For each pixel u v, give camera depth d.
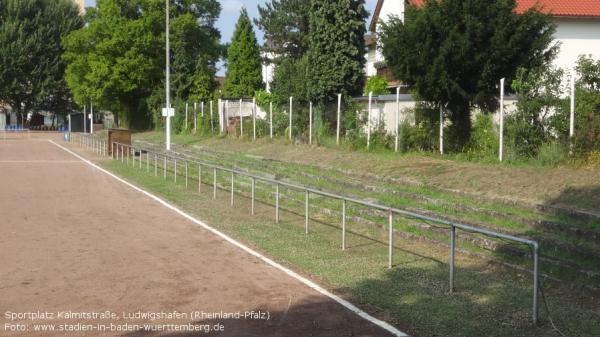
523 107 15.35
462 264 9.84
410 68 17.47
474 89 17.08
